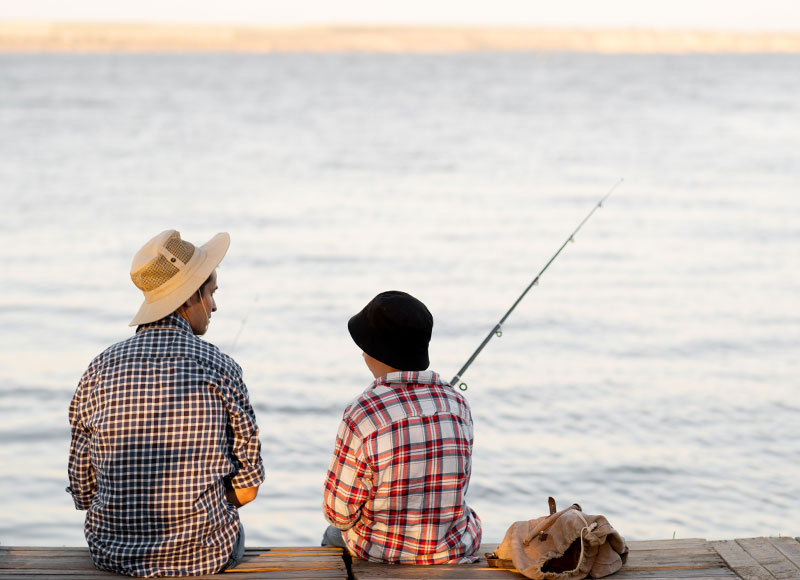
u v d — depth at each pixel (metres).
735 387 14.75
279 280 24.52
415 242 30.45
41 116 91.31
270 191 44.12
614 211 37.16
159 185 45.62
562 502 10.15
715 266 25.95
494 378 15.31
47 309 21.00
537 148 63.66
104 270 25.70
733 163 53.56
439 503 3.54
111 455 3.37
